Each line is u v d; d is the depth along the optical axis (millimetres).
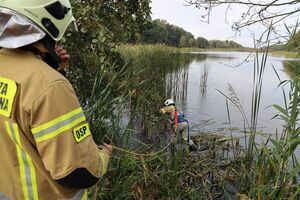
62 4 1421
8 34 1330
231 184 4035
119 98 4180
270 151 3619
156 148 4832
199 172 4160
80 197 1527
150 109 6398
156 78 8625
